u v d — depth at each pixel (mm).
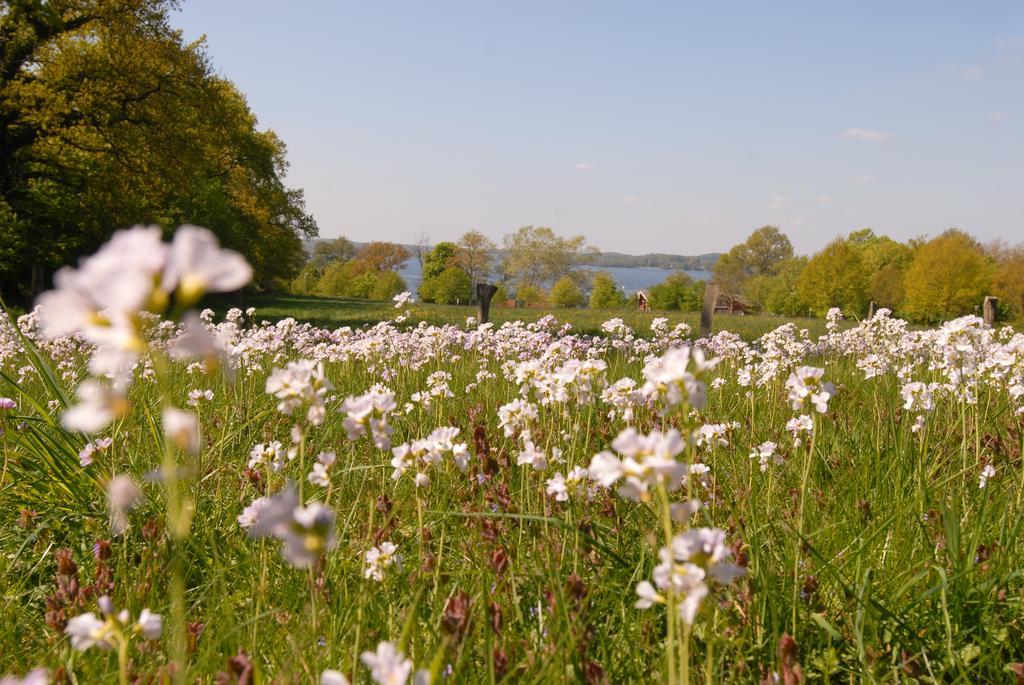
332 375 8375
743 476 4215
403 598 2834
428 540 3404
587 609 2695
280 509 1312
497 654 2389
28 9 29281
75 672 2588
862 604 2705
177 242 1039
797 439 4336
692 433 1846
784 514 3717
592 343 11328
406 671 1441
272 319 32156
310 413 2117
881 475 4258
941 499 3674
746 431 5156
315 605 2428
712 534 1646
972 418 4898
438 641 2502
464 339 10547
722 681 2439
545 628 2699
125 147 33156
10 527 3928
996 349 5109
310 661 2400
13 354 9320
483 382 7410
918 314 64438
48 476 4227
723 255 135875
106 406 1128
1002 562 3141
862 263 79250
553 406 4098
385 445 2279
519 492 3850
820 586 3109
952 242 63094
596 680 2332
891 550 3402
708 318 16234
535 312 38469
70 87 31500
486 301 16828
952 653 2611
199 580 3375
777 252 133375
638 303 102688
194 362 6375
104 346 1055
